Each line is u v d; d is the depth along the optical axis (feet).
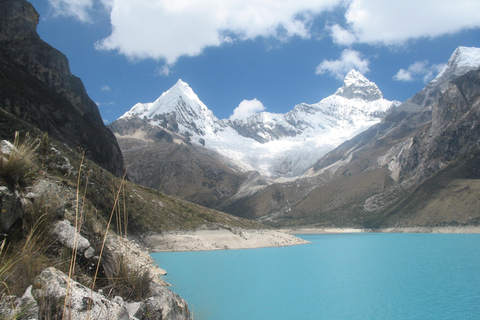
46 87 335.67
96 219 45.14
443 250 236.43
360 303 86.17
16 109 257.96
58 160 103.86
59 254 34.42
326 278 123.13
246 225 333.62
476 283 112.27
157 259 175.32
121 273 40.19
